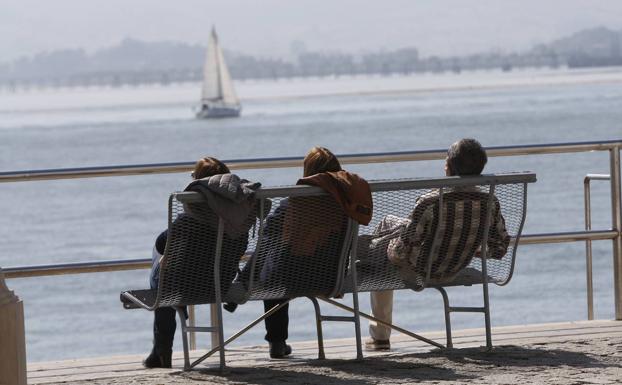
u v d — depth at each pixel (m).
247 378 21.92
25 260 125.62
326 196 22.81
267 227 22.70
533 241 28.05
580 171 184.50
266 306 25.08
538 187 164.50
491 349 24.22
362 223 22.73
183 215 22.03
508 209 24.30
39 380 22.89
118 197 189.50
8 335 18.91
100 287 103.31
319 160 23.33
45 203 185.75
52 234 147.00
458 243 23.75
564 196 152.12
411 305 76.81
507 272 25.00
